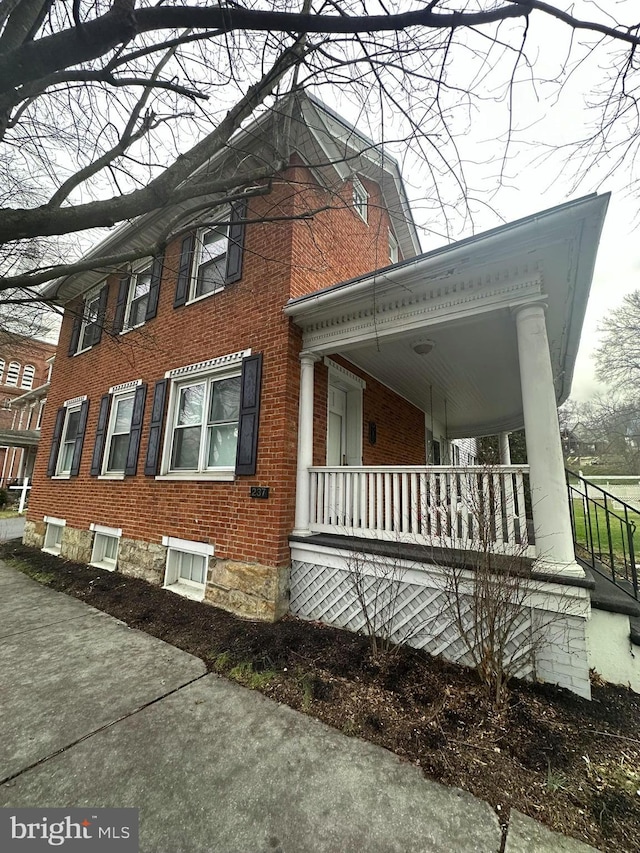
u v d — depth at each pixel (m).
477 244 3.28
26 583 6.16
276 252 5.14
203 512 5.22
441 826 1.85
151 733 2.50
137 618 4.53
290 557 4.56
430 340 5.21
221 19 1.92
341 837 1.79
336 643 3.72
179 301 6.34
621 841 1.77
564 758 2.29
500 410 9.32
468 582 3.32
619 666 3.14
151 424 6.34
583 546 6.21
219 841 1.75
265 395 4.87
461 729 2.55
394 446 7.54
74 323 9.18
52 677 3.21
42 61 1.74
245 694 2.98
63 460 8.80
